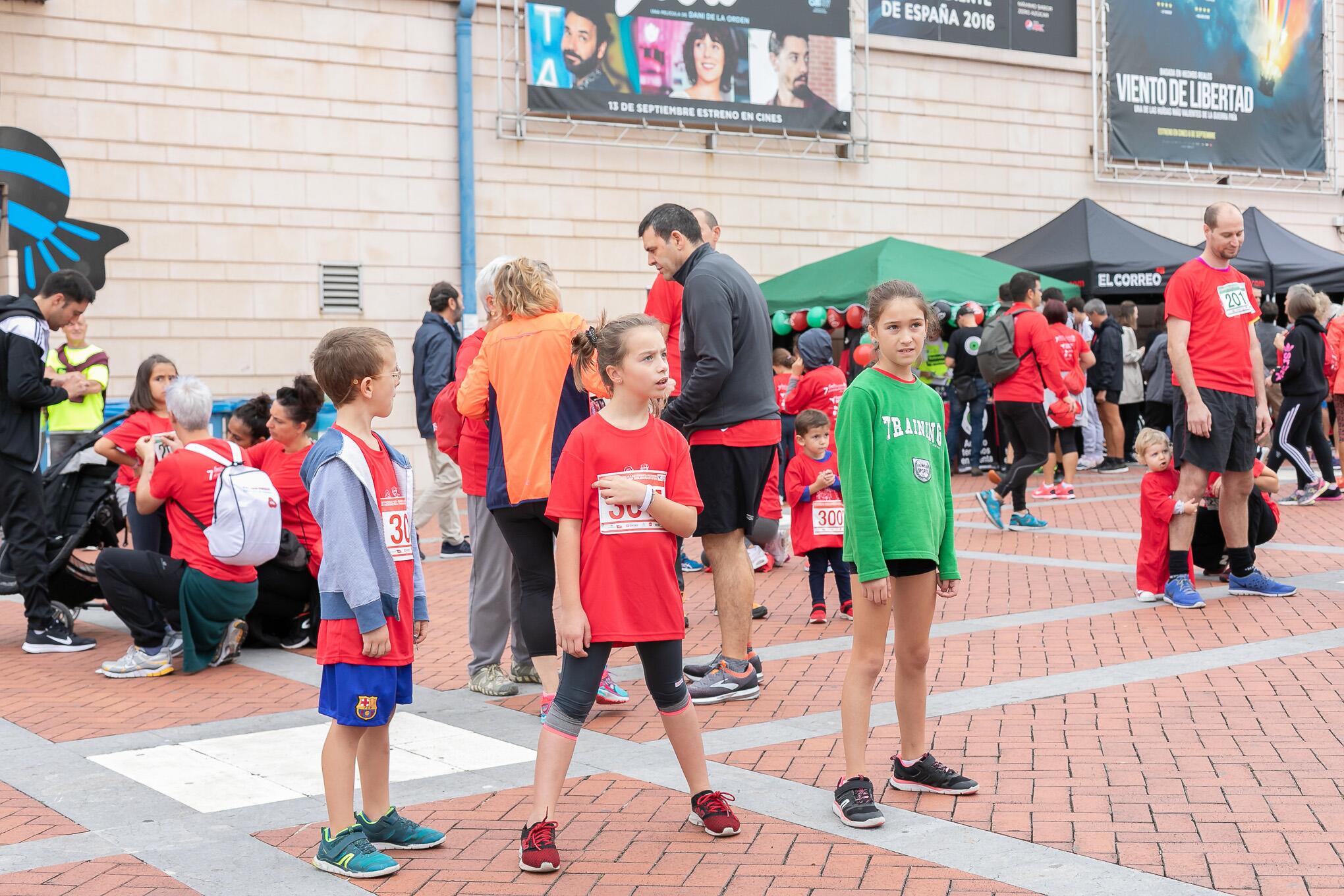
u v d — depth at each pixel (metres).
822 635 7.08
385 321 14.20
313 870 3.81
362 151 14.02
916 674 4.28
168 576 6.59
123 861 3.90
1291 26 20.48
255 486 6.60
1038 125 18.58
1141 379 16.19
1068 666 6.09
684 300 5.69
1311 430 11.98
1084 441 15.96
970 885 3.51
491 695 5.99
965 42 17.86
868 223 17.23
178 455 6.61
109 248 12.84
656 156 15.73
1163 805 4.12
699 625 7.54
